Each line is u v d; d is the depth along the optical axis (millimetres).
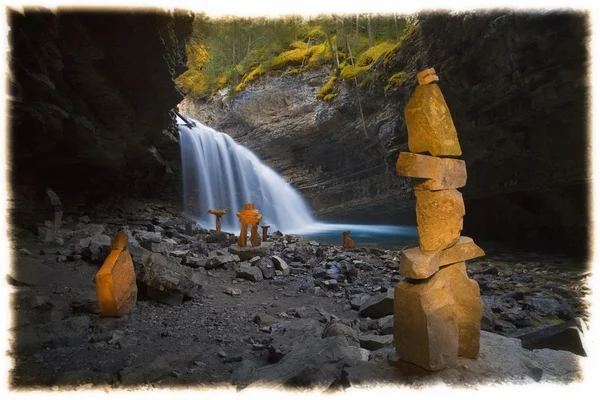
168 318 5469
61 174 13039
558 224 13234
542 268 10086
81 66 9469
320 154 27328
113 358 4113
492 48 11602
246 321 5586
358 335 4723
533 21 9914
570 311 6098
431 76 3129
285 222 27172
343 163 26375
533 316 5906
